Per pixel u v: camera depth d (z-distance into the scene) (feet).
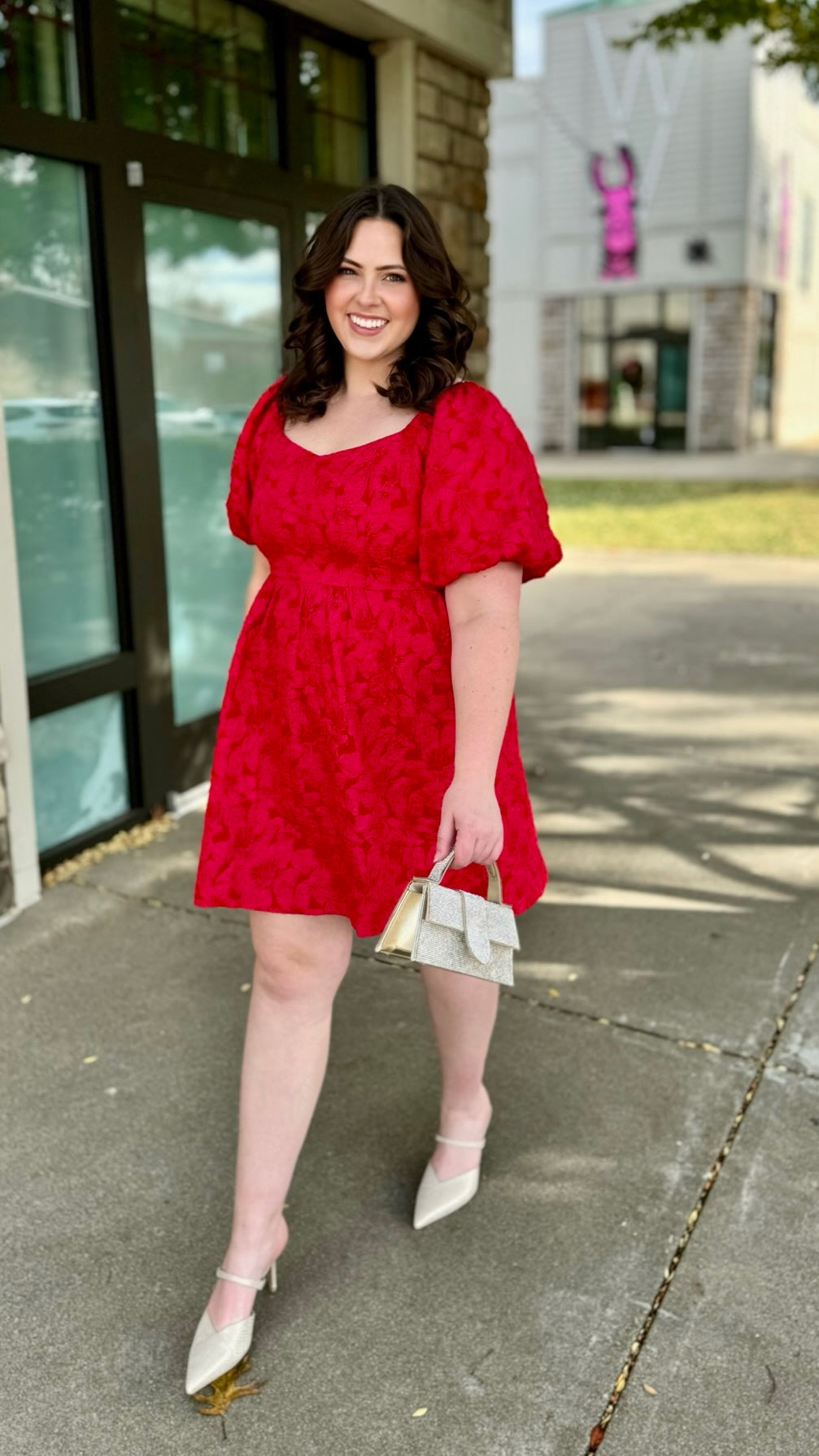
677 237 69.67
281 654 5.69
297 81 14.33
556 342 74.69
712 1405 5.69
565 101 69.62
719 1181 7.26
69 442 11.79
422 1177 7.23
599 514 42.88
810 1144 7.60
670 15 20.47
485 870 5.95
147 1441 5.52
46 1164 7.45
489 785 5.26
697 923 10.71
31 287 11.10
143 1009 9.29
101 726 12.57
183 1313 6.29
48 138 10.76
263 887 5.80
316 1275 6.54
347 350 5.49
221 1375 5.79
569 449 76.33
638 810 13.52
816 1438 5.52
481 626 5.38
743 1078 8.32
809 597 26.37
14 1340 6.10
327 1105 8.09
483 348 19.15
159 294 12.80
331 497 5.42
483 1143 7.09
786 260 78.28
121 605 12.50
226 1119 7.91
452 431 5.31
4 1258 6.66
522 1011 9.20
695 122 67.10
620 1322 6.19
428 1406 5.70
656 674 19.57
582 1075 8.36
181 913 10.98
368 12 14.30
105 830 12.58
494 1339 6.09
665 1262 6.61
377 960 10.12
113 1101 8.11
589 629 23.26
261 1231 5.92
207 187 12.86
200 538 13.97
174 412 13.29
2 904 10.73
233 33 13.35
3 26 10.37
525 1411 5.66
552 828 13.01
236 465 6.03
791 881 11.60
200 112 13.03
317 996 5.97
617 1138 7.68
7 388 11.01
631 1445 5.48
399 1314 6.26
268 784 5.85
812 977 9.73
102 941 10.41
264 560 6.19
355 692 5.58
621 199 70.13
